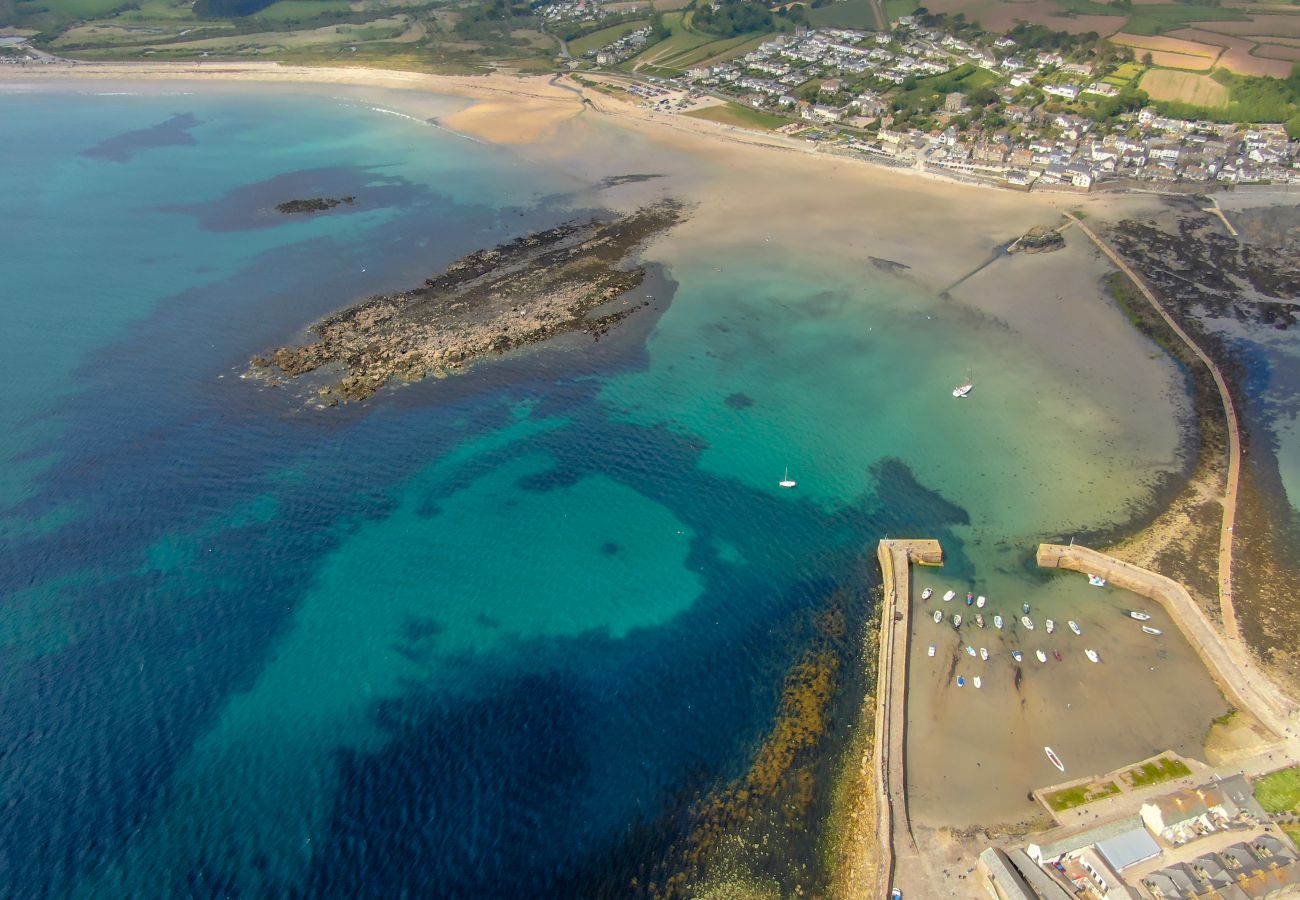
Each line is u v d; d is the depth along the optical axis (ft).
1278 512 363.56
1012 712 283.59
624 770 273.33
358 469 407.44
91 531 368.27
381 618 329.52
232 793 265.75
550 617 330.75
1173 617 318.45
